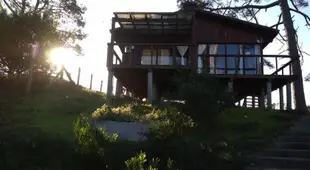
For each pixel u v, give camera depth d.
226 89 9.70
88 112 13.80
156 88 21.34
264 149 8.98
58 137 9.12
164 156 7.69
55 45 19.19
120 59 19.64
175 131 8.38
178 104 8.94
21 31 16.86
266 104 17.64
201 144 7.97
